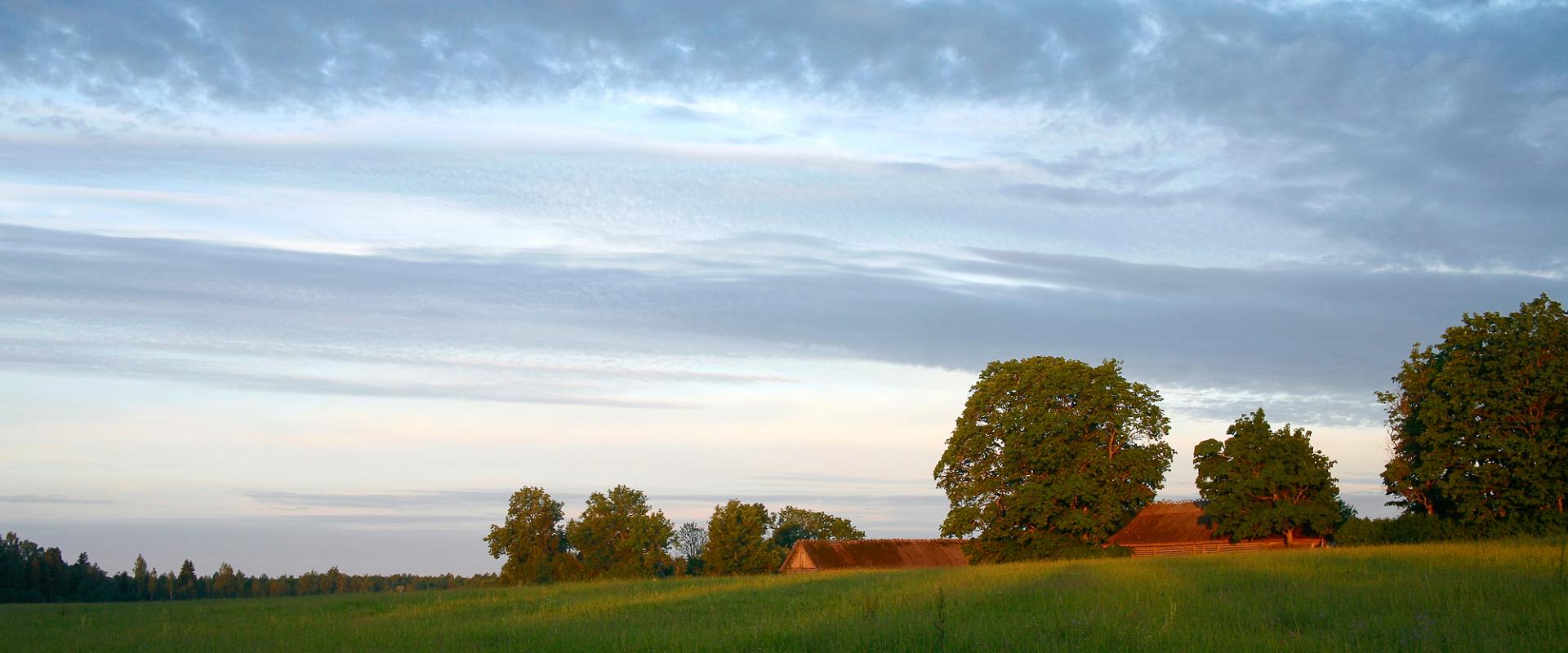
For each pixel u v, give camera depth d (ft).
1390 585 70.59
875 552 248.52
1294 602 65.16
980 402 196.54
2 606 132.05
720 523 297.94
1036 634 56.54
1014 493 189.26
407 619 86.58
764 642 58.75
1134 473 188.55
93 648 71.67
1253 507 194.59
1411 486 173.78
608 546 311.27
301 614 98.53
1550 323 152.46
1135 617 61.11
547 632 69.97
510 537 308.60
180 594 441.27
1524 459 150.10
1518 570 75.66
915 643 55.72
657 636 63.52
